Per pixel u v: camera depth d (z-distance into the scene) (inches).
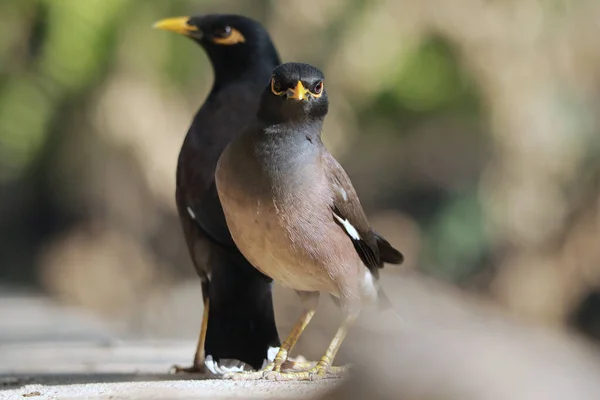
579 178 655.8
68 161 764.0
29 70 732.7
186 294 677.9
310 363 249.6
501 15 666.2
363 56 684.1
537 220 651.5
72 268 734.5
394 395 130.6
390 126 735.7
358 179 781.3
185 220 262.1
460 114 709.3
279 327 379.9
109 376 264.1
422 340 133.6
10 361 328.8
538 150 658.2
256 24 273.7
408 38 682.2
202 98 724.7
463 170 749.3
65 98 738.8
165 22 275.6
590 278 632.4
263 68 272.1
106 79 711.7
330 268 230.1
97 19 686.5
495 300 630.5
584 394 119.0
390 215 775.1
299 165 225.6
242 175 224.5
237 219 227.8
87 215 767.7
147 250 740.0
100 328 502.0
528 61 664.4
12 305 659.4
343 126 697.0
